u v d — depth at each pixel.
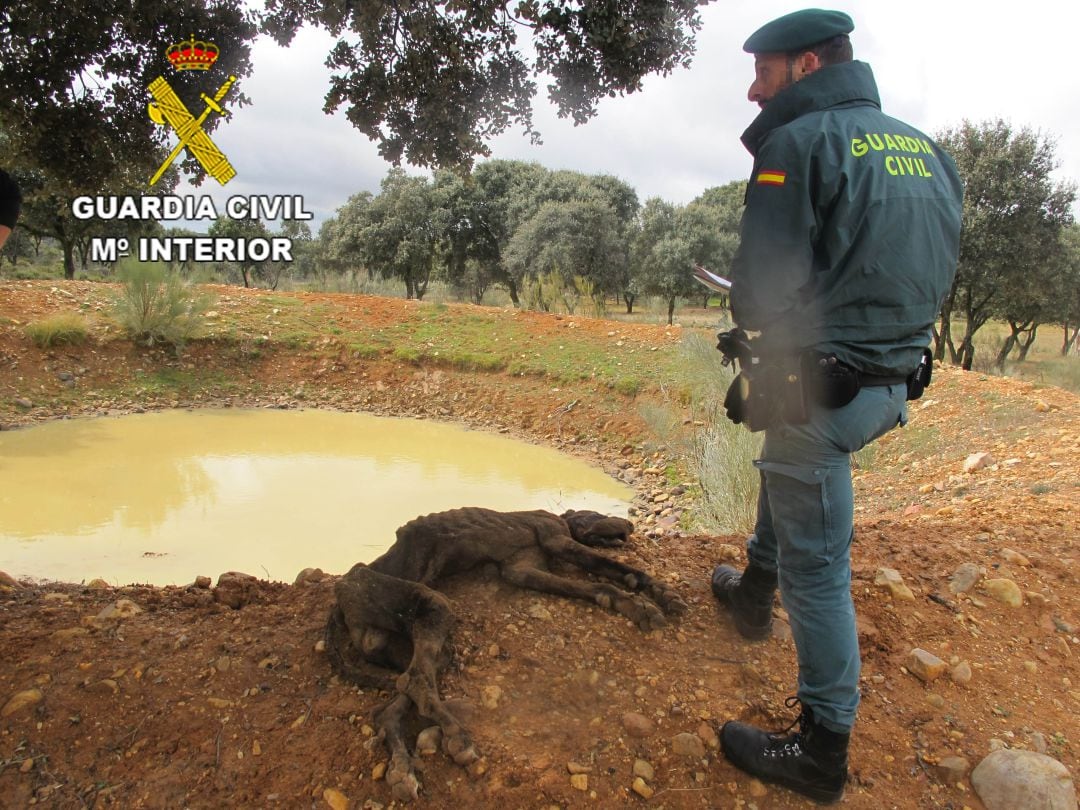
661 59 4.48
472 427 12.52
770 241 1.99
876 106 2.16
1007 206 17.84
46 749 2.33
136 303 13.78
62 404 11.99
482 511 3.37
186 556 6.49
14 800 2.15
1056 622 3.30
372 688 2.60
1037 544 4.25
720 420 8.84
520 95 4.77
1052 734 2.61
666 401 11.64
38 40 4.20
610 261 29.19
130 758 2.31
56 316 13.59
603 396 12.68
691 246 30.23
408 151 5.02
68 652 2.78
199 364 13.94
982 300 20.20
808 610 2.19
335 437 11.48
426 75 4.68
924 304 2.07
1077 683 2.92
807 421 2.07
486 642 2.81
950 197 2.15
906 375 2.15
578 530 3.73
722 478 7.30
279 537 7.05
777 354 2.11
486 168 36.38
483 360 14.20
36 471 8.93
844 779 2.23
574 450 11.33
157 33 4.45
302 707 2.52
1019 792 2.26
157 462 9.60
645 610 2.96
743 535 4.53
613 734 2.41
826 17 2.13
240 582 3.50
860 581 3.50
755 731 2.33
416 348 14.80
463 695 2.54
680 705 2.54
